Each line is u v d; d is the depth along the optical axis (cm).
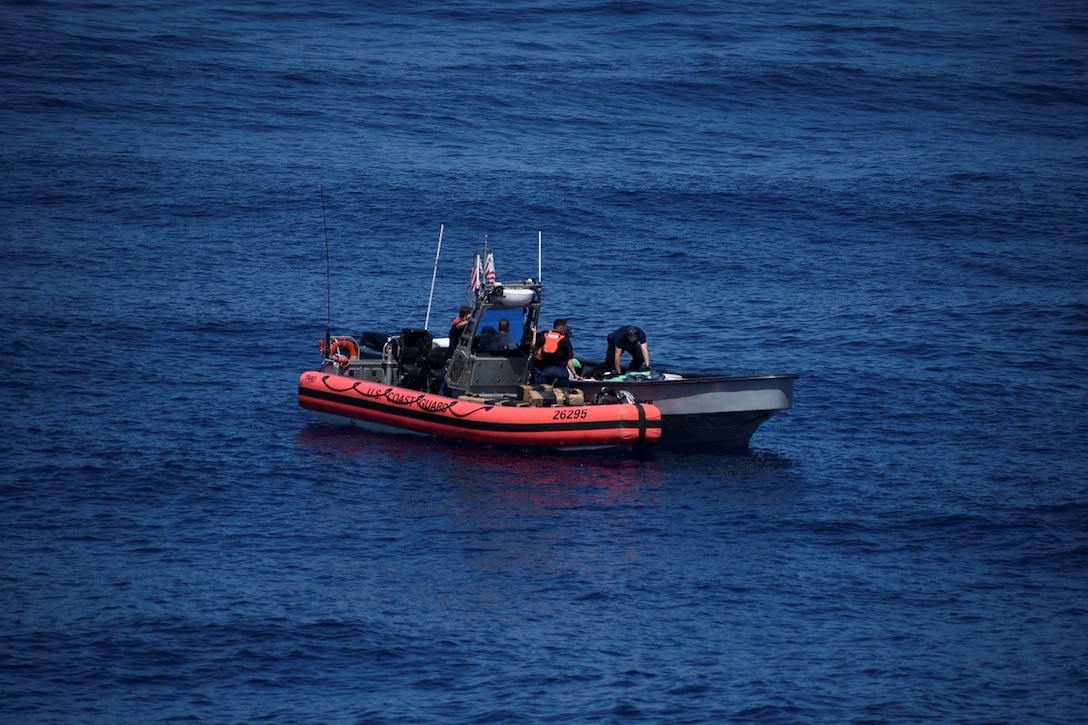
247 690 5553
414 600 6347
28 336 10400
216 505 7438
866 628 6191
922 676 5759
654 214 14975
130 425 8688
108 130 17288
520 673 5719
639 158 17300
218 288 12006
